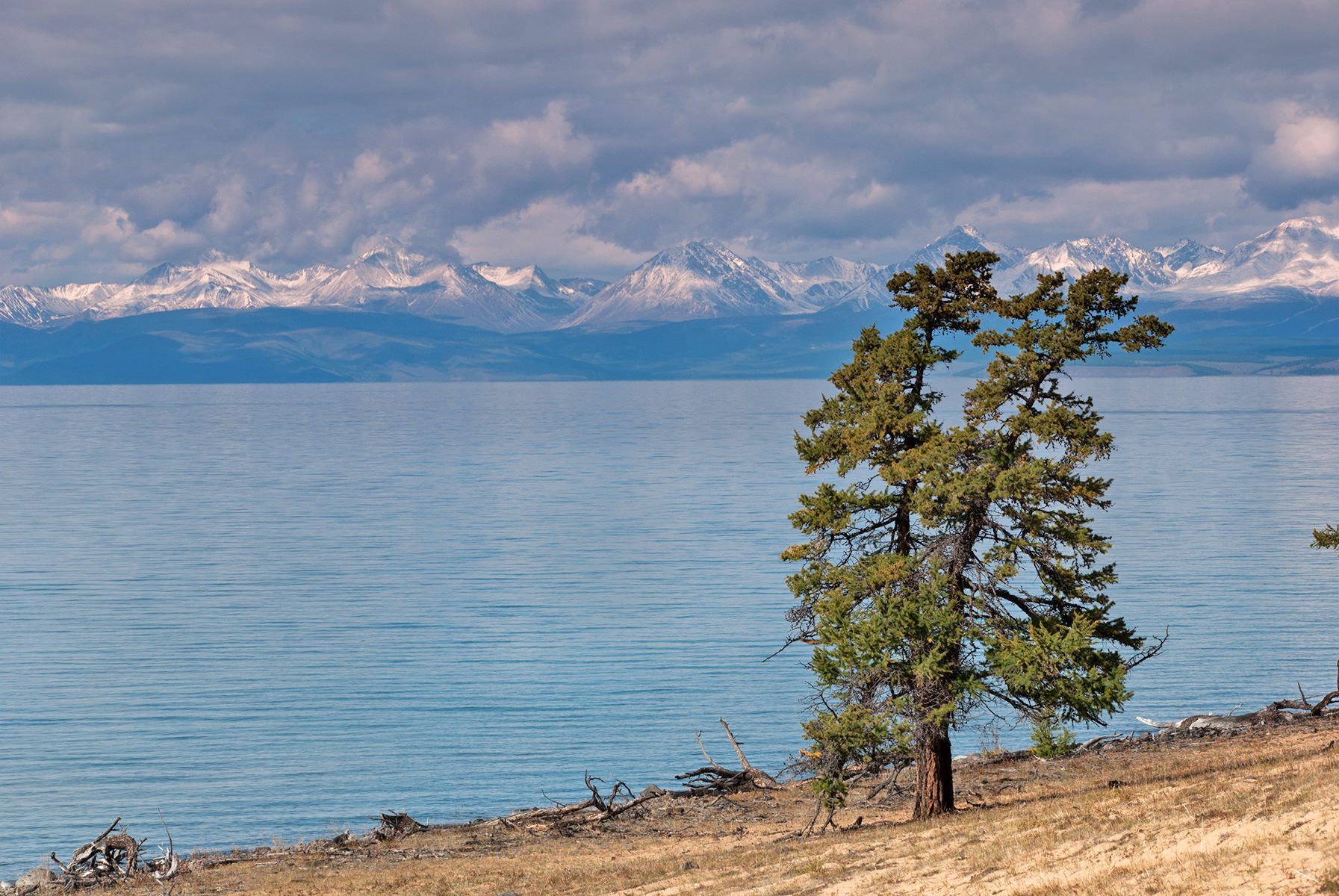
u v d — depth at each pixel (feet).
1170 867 86.84
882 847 120.47
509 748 288.30
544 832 168.25
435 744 290.97
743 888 112.27
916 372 141.90
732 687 345.10
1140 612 433.48
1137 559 558.15
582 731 303.07
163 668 373.20
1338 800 90.43
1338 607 438.81
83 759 278.67
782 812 171.94
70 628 437.99
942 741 140.26
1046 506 134.62
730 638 411.95
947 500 132.05
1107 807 114.93
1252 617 420.36
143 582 545.44
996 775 182.91
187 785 259.39
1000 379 132.46
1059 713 131.75
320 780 263.90
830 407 142.31
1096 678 127.24
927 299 136.67
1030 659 127.13
